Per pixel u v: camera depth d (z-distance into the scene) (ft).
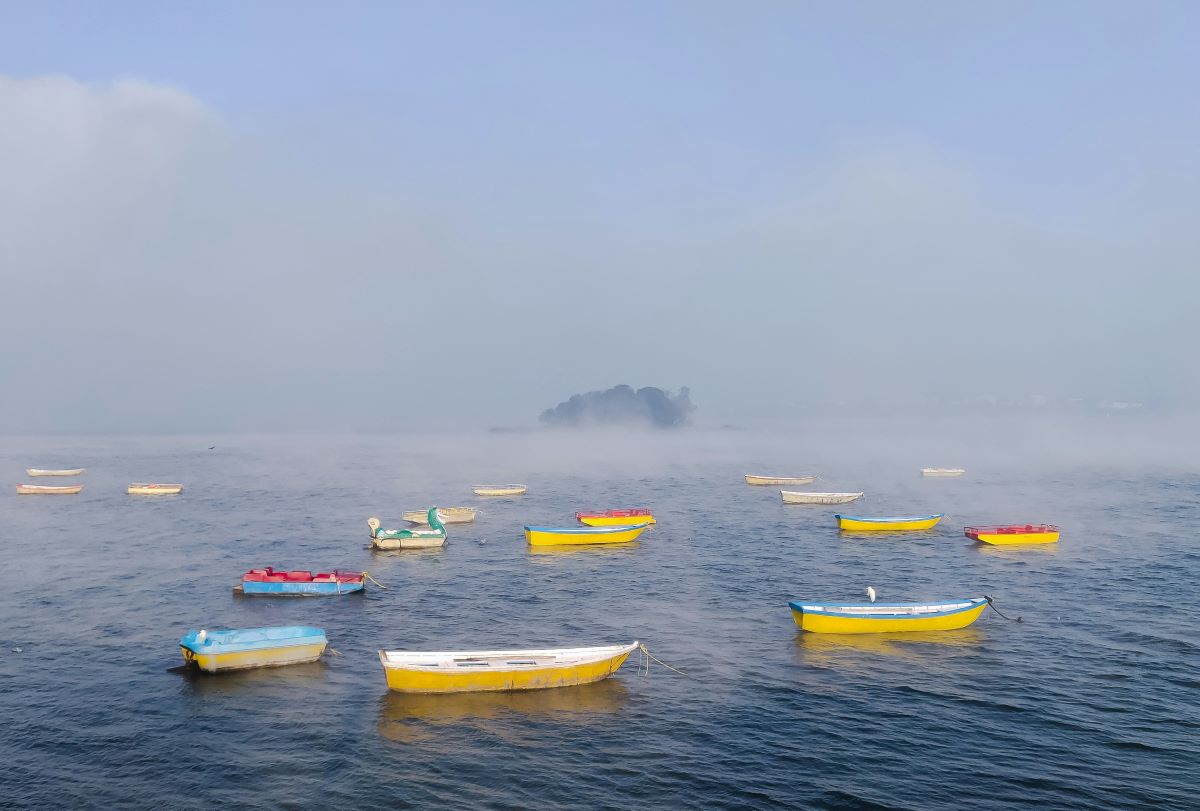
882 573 229.66
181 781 105.81
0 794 102.42
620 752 113.80
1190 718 124.36
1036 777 106.42
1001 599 197.16
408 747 115.03
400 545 269.03
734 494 451.94
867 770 108.58
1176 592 203.00
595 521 319.06
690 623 177.68
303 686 138.10
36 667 148.36
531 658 137.90
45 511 374.02
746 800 101.14
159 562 247.91
